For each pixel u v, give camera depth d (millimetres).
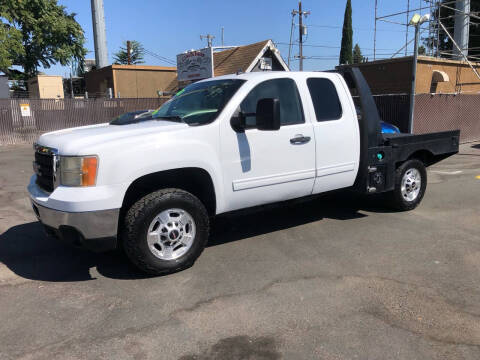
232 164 4215
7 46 29078
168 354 2795
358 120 5367
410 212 6090
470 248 4633
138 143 3686
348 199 6648
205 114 4301
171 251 3982
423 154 6340
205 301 3498
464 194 7125
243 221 5762
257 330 3062
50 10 35750
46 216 3691
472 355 2754
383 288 3697
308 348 2842
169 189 3947
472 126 14891
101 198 3514
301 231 5293
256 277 3953
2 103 16875
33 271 4152
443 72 17672
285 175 4602
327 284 3787
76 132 4125
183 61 23344
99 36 33969
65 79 39000
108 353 2807
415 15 11250
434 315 3240
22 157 12734
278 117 3953
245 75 4613
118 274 4059
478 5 29375
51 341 2947
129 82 29641
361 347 2846
